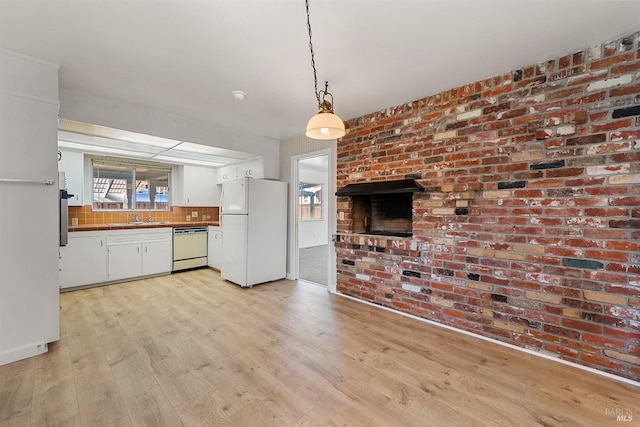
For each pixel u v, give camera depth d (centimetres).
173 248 477
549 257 211
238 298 352
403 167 300
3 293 199
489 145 241
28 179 207
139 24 173
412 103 293
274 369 200
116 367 200
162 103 303
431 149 278
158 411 158
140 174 511
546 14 163
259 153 435
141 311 307
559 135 206
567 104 203
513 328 230
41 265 214
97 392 173
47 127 216
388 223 358
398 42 192
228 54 207
